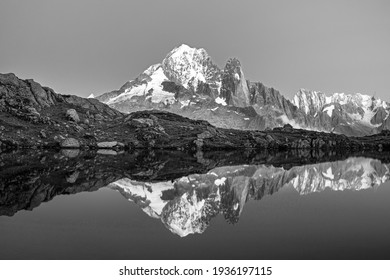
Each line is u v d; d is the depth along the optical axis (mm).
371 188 57906
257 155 147375
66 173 66062
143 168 80938
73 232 29766
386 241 27562
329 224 33031
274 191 53500
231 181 62938
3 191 46844
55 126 155750
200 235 29344
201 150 169875
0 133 134375
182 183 59438
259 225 32625
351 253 24828
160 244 26859
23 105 162375
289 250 25531
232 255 24406
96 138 157875
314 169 88250
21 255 24156
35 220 33406
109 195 46969
